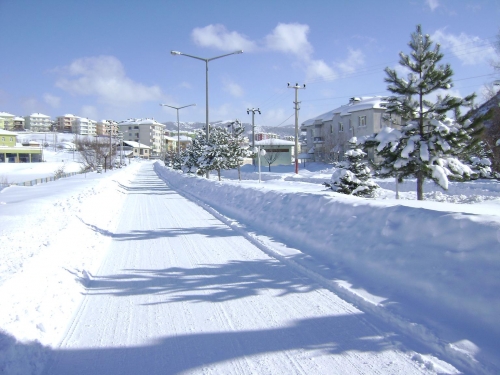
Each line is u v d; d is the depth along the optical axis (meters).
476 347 3.75
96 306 5.30
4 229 9.66
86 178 36.44
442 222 5.28
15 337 4.07
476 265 4.51
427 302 4.68
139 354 4.00
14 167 69.25
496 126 21.56
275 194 11.62
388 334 4.25
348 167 15.24
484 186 19.86
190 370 3.69
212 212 14.39
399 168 11.53
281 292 5.63
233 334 4.39
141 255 8.02
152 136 164.25
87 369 3.73
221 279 6.30
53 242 8.16
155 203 18.20
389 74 11.75
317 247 7.43
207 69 27.62
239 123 34.66
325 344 4.09
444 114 11.45
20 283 5.48
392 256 5.67
